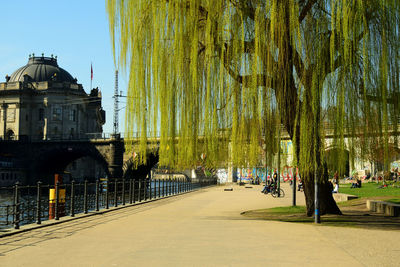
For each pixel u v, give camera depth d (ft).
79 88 401.70
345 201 80.23
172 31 44.98
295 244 30.68
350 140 38.06
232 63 42.32
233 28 41.75
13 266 23.38
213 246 30.01
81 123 406.41
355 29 36.37
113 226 43.93
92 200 72.69
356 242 31.53
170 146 44.37
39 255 26.78
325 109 39.04
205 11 44.83
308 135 38.96
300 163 40.22
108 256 26.27
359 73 37.93
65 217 52.70
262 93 40.68
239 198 107.45
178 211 66.44
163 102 44.39
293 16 38.58
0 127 386.93
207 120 42.57
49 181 347.56
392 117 37.47
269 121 41.19
